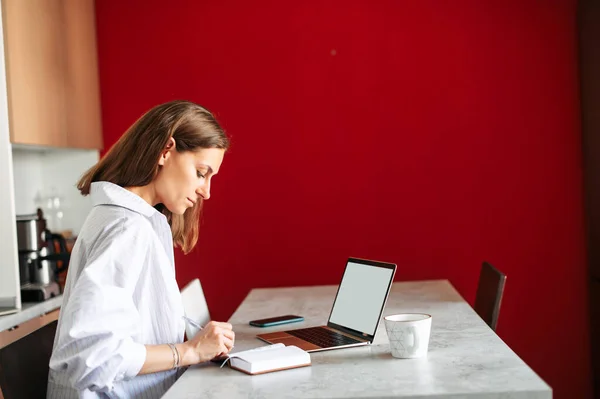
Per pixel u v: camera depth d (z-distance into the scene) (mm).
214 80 3613
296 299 2955
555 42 3467
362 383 1545
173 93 3635
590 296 3416
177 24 3625
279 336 2141
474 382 1500
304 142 3580
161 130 1782
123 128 3662
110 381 1523
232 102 3605
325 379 1597
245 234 3617
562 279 3494
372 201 3559
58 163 3643
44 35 3037
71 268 1700
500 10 3486
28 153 3486
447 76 3514
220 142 1855
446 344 1885
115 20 3650
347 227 3574
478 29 3494
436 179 3529
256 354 1757
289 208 3594
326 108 3564
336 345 1919
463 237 3527
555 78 3473
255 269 3619
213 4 3607
